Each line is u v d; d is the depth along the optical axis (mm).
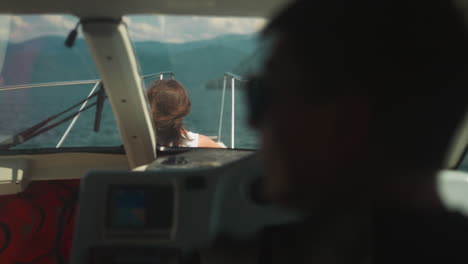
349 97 385
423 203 407
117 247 802
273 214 649
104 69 1822
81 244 801
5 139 2135
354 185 397
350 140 388
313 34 402
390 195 399
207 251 755
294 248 533
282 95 420
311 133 399
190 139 2240
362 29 385
